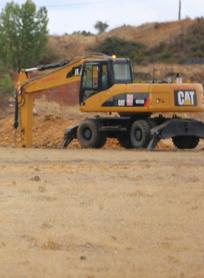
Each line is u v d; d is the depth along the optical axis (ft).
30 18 480.23
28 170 145.07
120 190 119.55
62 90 343.05
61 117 289.94
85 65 216.74
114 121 216.74
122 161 165.27
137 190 119.34
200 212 101.55
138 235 87.66
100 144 218.18
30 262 75.00
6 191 117.29
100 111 214.69
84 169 147.43
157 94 206.69
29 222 93.81
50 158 171.73
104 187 122.62
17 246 81.46
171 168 150.61
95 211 101.50
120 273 71.56
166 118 215.72
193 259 77.15
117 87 211.61
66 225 92.32
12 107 329.52
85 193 116.16
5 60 479.41
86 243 83.20
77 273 71.36
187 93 208.44
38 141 264.11
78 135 222.07
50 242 82.38
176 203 108.27
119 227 91.81
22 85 224.12
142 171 144.66
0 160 165.99
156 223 94.38
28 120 224.12
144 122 209.46
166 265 74.64
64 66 222.28
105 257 77.61
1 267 73.10
